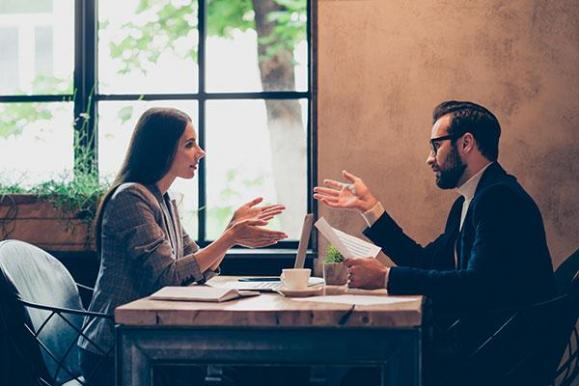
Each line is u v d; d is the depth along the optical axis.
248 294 2.80
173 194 4.01
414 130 4.04
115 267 3.20
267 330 2.43
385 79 4.04
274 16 4.31
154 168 3.36
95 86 4.34
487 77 4.01
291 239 4.27
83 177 4.11
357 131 4.05
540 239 3.06
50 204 4.01
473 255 2.99
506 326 2.93
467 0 4.01
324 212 4.09
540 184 3.99
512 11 3.99
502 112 4.00
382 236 3.63
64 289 3.38
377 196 4.05
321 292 2.98
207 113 4.32
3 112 4.39
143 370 2.45
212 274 3.46
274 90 4.31
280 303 2.60
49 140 4.37
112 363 3.08
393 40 4.04
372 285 2.97
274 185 4.29
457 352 3.00
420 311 2.41
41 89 4.39
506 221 3.00
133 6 4.35
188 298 2.64
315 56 4.07
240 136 4.30
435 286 2.90
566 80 3.97
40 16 4.40
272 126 4.30
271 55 4.31
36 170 4.35
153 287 3.16
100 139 4.34
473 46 4.01
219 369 2.62
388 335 2.40
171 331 2.45
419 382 2.39
